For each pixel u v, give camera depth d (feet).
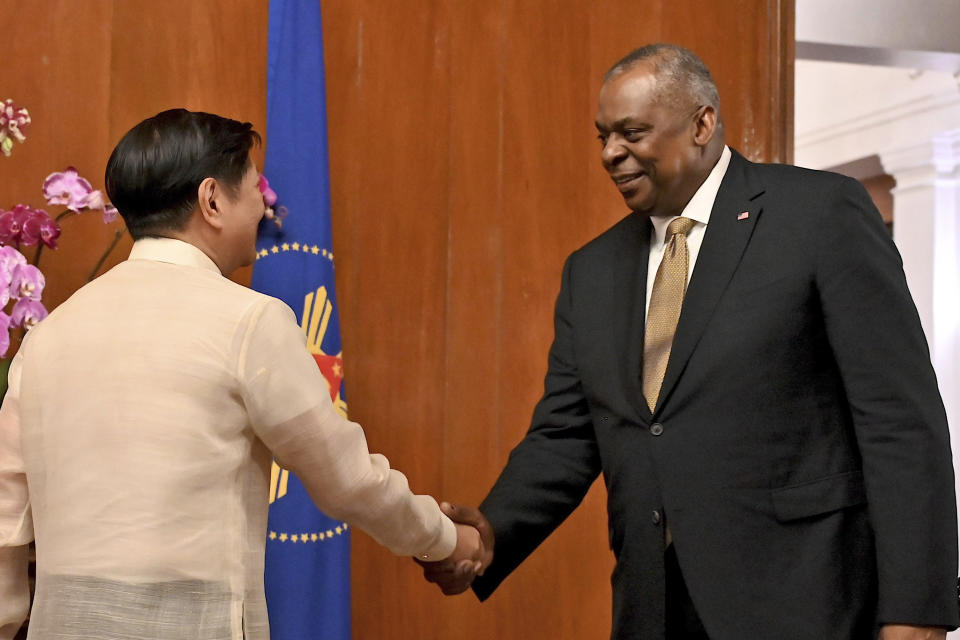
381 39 10.20
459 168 10.40
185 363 5.14
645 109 6.73
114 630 4.80
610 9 10.94
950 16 17.53
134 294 5.37
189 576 4.95
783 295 6.38
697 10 11.17
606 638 10.59
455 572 6.81
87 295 5.48
